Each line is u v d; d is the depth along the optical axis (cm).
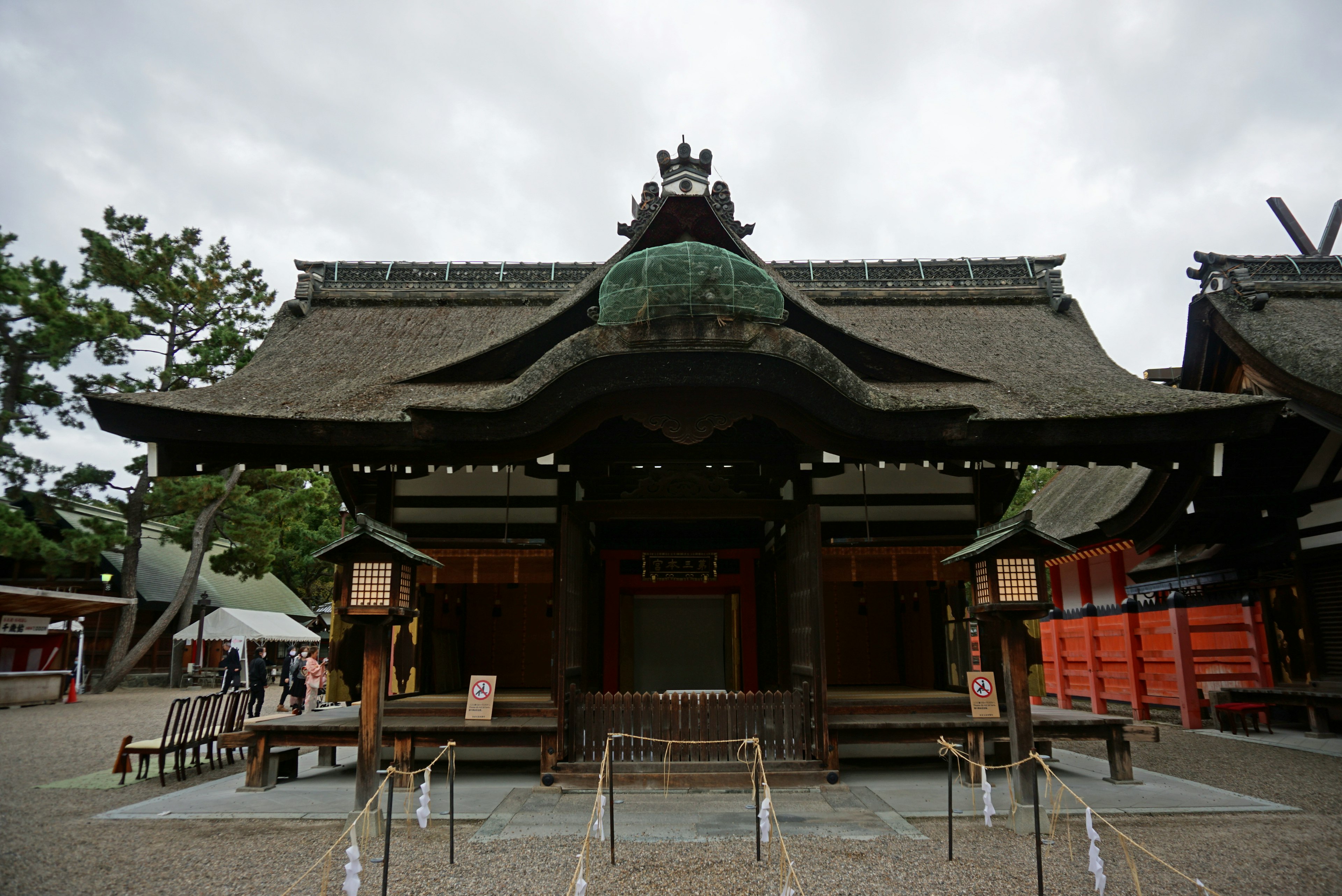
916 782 861
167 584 3447
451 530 1005
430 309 1368
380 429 851
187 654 3475
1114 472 1816
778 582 1125
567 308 927
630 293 791
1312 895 496
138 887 521
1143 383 1045
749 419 980
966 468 963
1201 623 1510
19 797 841
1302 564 1287
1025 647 689
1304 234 1655
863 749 981
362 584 693
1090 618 1677
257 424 843
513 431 799
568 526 902
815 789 812
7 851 609
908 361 974
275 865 568
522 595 1391
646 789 813
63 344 2652
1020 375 1080
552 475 1000
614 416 823
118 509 2812
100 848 617
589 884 519
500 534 1001
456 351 1176
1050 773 535
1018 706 677
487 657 1364
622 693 862
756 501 960
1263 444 1265
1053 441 853
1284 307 1355
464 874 543
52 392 2805
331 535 4497
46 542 2530
